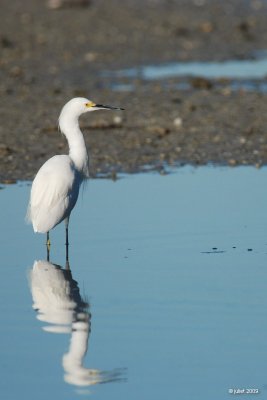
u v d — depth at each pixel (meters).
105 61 31.52
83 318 10.55
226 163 18.84
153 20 39.09
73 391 8.75
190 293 11.34
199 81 27.33
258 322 10.34
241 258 12.81
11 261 12.84
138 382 8.93
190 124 22.20
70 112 14.66
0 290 11.58
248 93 26.06
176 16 40.50
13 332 10.14
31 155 19.27
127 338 9.95
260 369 9.16
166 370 9.18
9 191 16.66
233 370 9.16
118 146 20.19
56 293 11.43
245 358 9.43
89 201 15.98
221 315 10.57
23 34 35.06
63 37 34.84
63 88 26.94
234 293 11.35
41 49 32.75
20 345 9.78
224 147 20.06
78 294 11.39
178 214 15.01
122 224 14.50
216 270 12.27
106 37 35.28
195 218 14.75
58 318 10.56
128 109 24.05
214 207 15.41
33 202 13.51
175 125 22.08
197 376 9.04
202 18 40.25
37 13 39.28
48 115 23.09
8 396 8.66
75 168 14.16
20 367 9.27
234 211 15.14
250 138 20.78
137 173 18.09
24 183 17.28
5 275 12.20
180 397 8.62
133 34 36.16
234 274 12.11
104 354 9.56
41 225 13.26
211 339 9.88
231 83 28.06
